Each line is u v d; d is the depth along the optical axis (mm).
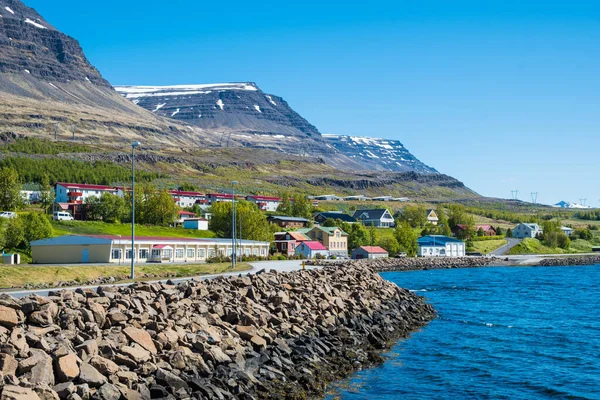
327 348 43719
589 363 45312
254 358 36156
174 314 37375
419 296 82500
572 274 147750
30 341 27156
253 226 171000
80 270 82125
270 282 56094
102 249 107062
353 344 48094
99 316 32469
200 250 131375
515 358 46719
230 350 35812
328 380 38750
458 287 108125
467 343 52250
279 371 36156
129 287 41750
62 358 26250
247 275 56219
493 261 199125
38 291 52344
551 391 38219
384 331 55219
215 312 41094
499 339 54156
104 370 27344
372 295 68625
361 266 94375
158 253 118188
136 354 29672
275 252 176125
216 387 30500
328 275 73250
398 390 37625
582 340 53906
